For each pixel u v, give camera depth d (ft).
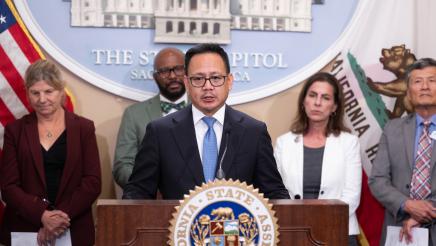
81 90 14.61
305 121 13.51
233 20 14.84
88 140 12.39
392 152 13.01
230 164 7.80
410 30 14.94
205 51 7.62
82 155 12.31
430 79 12.76
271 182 8.07
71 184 12.05
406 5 14.94
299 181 12.90
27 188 11.98
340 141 13.24
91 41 14.47
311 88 13.30
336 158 12.98
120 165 13.35
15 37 13.80
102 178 14.79
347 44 14.99
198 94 7.59
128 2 14.52
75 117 12.54
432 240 12.31
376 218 14.79
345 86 14.98
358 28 14.97
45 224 11.58
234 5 14.82
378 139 14.88
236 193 5.85
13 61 13.75
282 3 14.97
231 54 14.87
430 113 12.91
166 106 13.71
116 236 5.89
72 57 14.42
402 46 14.94
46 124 12.28
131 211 5.91
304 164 13.03
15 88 13.73
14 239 11.91
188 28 14.69
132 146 13.55
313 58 15.10
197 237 5.79
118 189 14.75
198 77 7.55
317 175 12.87
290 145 13.30
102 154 14.74
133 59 14.61
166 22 14.62
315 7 15.10
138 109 13.85
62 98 12.51
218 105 7.64
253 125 8.16
